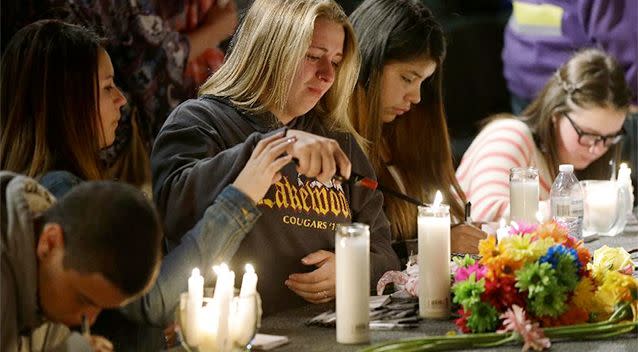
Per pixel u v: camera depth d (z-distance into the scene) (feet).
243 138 18.43
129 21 25.61
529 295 15.31
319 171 16.15
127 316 16.15
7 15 23.68
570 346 15.12
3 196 13.82
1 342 13.33
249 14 18.94
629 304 16.11
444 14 41.70
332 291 17.98
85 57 16.40
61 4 24.04
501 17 41.16
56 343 14.19
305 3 18.43
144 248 13.10
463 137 39.68
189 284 14.42
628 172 27.53
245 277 14.65
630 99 27.25
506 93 40.22
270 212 17.99
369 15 22.17
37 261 13.50
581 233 22.48
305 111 18.95
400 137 23.08
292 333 16.01
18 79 16.29
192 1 27.71
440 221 16.60
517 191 21.79
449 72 39.81
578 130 26.99
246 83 18.72
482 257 16.42
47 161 16.14
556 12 36.40
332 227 18.84
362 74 21.93
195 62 27.94
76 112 16.26
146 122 26.08
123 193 13.19
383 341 15.46
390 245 20.77
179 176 17.26
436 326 16.34
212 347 14.33
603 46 35.70
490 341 14.99
